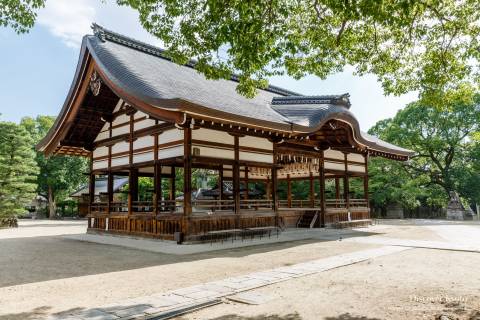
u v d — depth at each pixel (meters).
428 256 9.02
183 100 10.84
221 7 6.10
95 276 7.04
